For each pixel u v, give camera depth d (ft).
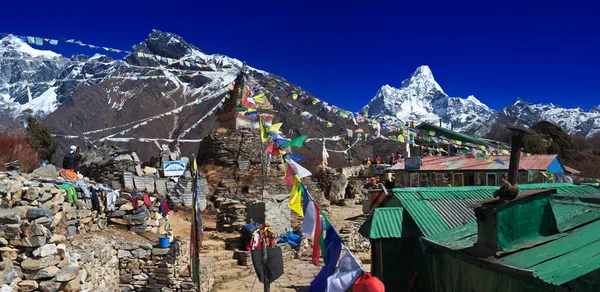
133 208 45.47
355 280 26.61
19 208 29.84
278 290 48.85
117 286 40.60
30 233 28.32
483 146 63.62
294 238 67.62
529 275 20.07
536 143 127.75
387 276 36.32
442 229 34.58
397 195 39.09
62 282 29.07
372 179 102.12
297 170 31.91
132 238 43.65
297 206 30.17
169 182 81.71
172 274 42.11
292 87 61.57
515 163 26.23
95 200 41.78
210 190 99.35
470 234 30.76
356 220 87.56
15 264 27.91
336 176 116.47
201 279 43.55
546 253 22.43
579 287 18.42
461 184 71.20
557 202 32.68
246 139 115.34
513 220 24.94
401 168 76.79
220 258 57.16
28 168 55.16
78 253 33.30
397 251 36.68
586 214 27.86
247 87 71.97
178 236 60.03
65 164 78.69
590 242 22.22
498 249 24.36
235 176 106.73
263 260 32.83
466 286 27.45
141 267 42.19
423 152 99.04
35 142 86.63
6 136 60.70
